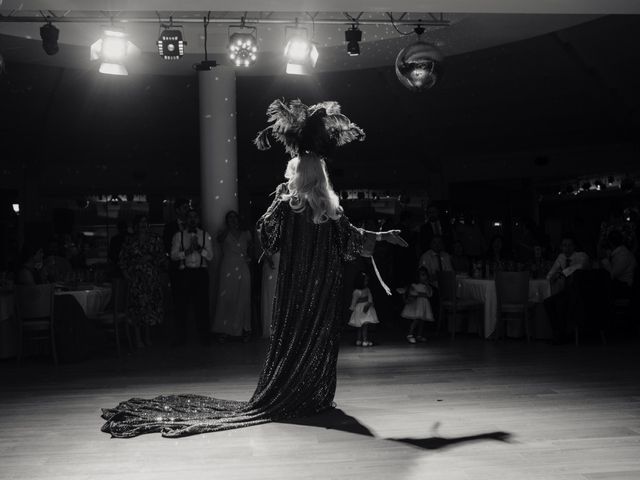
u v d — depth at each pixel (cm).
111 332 870
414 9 594
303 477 329
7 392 552
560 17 802
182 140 1603
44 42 746
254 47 755
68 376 620
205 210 864
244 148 1675
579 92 1257
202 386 562
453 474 329
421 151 1625
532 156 1590
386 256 957
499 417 436
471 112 1399
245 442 389
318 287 444
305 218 440
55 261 892
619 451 361
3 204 1560
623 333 832
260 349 758
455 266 963
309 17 806
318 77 1279
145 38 845
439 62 659
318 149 439
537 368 608
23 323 682
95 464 356
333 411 458
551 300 750
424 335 852
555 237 1725
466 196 1686
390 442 385
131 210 1759
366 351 728
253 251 849
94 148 1600
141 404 477
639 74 1128
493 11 602
